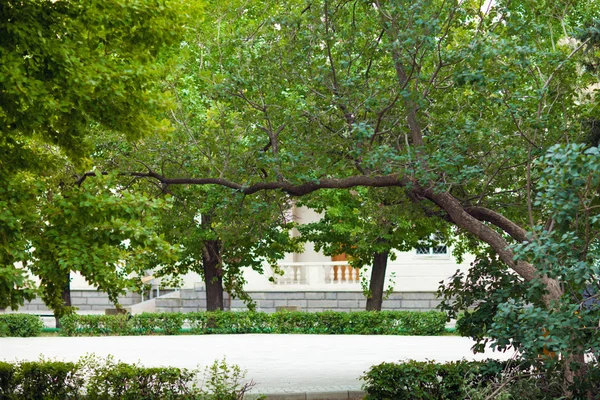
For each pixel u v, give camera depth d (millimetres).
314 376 17359
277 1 13797
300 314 28422
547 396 11078
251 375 17500
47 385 13188
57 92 9664
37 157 10625
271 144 14125
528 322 9922
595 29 11062
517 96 12023
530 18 12352
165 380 12852
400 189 14633
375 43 13172
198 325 28594
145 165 14633
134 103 10141
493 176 12539
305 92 14211
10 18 9406
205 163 15094
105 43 10359
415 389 12945
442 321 27297
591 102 12727
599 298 10039
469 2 12562
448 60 11648
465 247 26641
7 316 27594
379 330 27953
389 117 13109
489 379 12727
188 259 28109
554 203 9070
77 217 9672
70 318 28094
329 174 13516
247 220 15547
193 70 19969
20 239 9297
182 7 10062
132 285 9977
